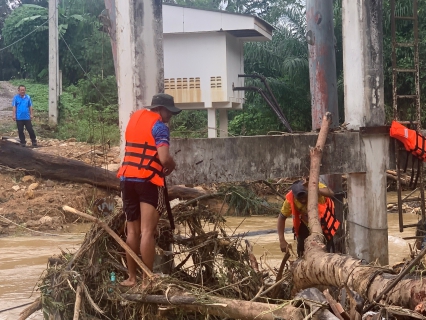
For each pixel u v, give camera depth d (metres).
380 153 6.63
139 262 4.80
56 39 22.80
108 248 5.34
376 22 6.61
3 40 33.06
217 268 5.52
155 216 4.95
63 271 5.10
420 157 6.52
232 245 5.63
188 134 20.34
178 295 4.46
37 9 29.86
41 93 27.58
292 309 3.75
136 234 5.06
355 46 6.65
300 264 4.77
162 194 5.01
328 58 8.91
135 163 4.92
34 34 28.72
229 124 23.73
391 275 3.86
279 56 23.67
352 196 6.80
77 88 26.94
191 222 5.74
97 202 5.91
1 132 21.16
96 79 25.20
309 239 4.91
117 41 6.01
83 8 29.55
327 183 8.13
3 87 28.39
